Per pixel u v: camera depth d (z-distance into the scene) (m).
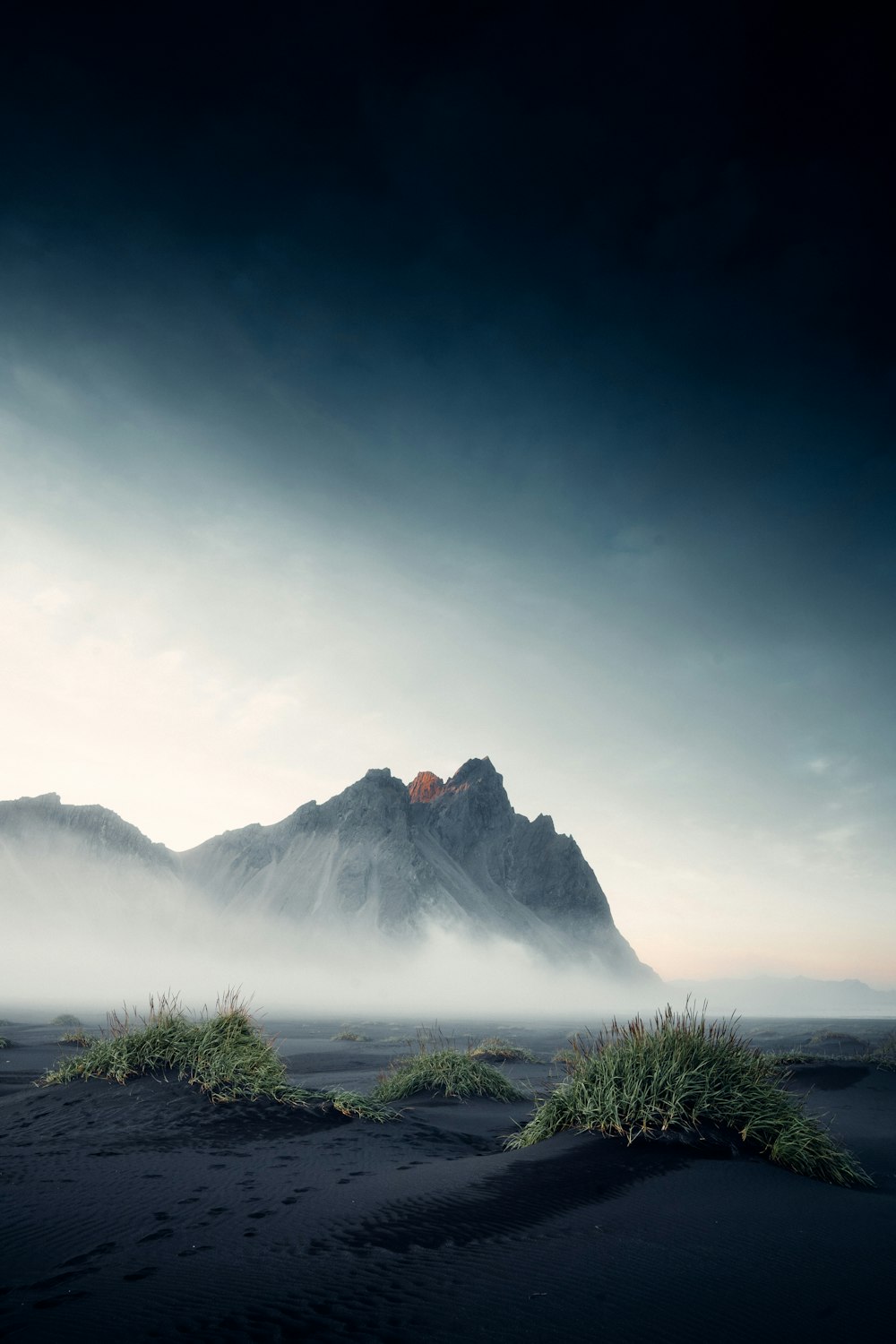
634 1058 8.61
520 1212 5.72
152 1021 12.11
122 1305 4.07
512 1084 14.47
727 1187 6.45
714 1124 7.98
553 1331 3.73
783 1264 4.77
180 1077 10.74
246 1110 9.70
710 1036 9.20
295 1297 4.15
